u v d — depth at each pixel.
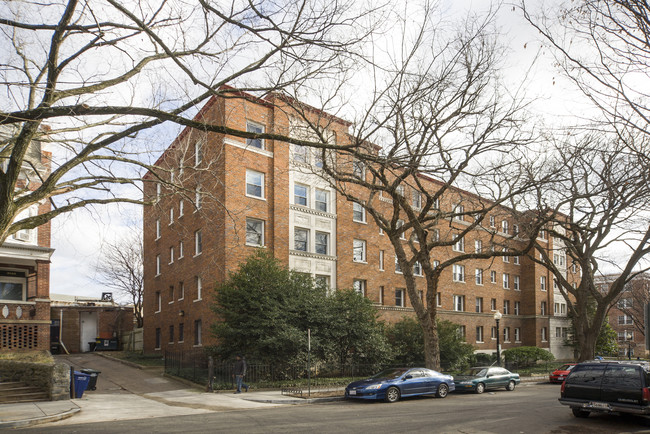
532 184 18.94
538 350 39.47
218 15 8.43
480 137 17.36
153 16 9.42
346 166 23.34
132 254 48.94
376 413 14.55
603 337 49.66
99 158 10.97
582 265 29.78
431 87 15.76
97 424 12.30
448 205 40.25
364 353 25.56
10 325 22.78
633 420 13.36
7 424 11.80
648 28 8.49
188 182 24.56
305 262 29.73
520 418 13.58
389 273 35.47
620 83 9.23
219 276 26.08
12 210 9.64
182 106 9.67
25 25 8.62
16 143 9.33
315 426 11.97
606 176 20.55
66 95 9.21
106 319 47.03
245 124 27.47
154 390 20.70
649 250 26.55
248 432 11.05
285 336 21.66
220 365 22.02
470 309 42.91
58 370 16.72
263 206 28.09
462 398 19.97
